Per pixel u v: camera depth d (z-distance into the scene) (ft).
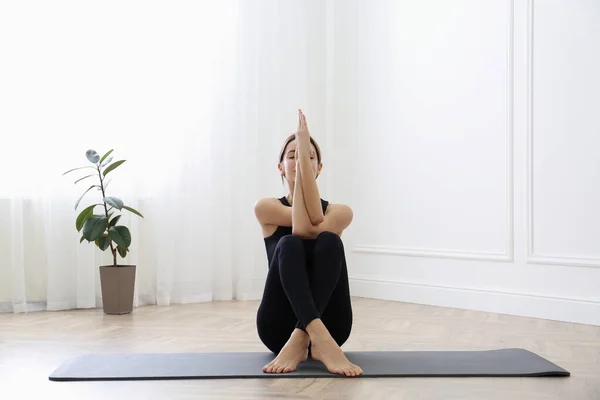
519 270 13.56
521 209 13.51
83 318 13.05
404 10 15.92
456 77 14.82
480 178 14.32
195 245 15.75
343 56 17.20
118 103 15.07
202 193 15.88
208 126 15.98
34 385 7.44
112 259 14.93
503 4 13.88
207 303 15.51
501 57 13.92
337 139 17.28
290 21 17.19
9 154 13.96
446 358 8.76
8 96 13.99
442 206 15.07
